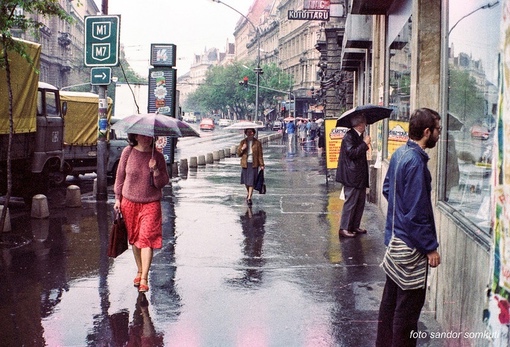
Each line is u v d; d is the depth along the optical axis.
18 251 9.57
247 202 15.00
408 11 10.83
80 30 114.69
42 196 12.80
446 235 6.00
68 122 20.16
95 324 6.24
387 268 4.84
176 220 12.55
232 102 117.38
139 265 7.71
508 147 3.16
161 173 7.45
